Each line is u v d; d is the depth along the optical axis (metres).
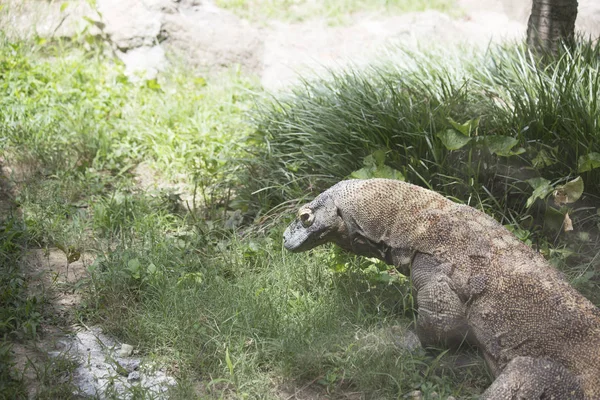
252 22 11.57
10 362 4.90
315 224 5.18
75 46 10.84
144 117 9.09
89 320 5.54
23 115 8.79
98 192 7.55
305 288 5.81
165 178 8.07
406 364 4.87
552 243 6.19
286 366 4.89
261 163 7.37
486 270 4.55
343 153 6.84
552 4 7.92
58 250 6.53
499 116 6.72
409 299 5.52
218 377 4.87
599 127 6.41
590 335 4.19
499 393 4.12
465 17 11.86
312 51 10.95
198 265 6.11
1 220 6.77
